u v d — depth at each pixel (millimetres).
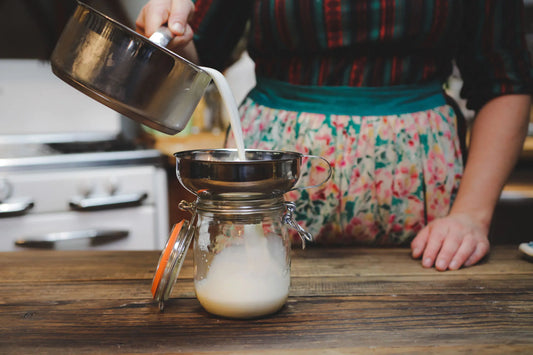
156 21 830
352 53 1109
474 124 1143
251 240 721
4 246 1877
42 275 909
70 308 764
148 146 2271
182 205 749
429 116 1153
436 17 1079
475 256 954
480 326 696
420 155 1144
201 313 749
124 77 674
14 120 2432
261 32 1157
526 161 2318
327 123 1129
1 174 1857
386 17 1068
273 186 667
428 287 842
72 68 688
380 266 953
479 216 1033
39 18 2330
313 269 939
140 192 2047
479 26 1123
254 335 674
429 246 965
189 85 702
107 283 870
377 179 1142
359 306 766
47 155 1977
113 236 1990
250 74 2980
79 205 1923
